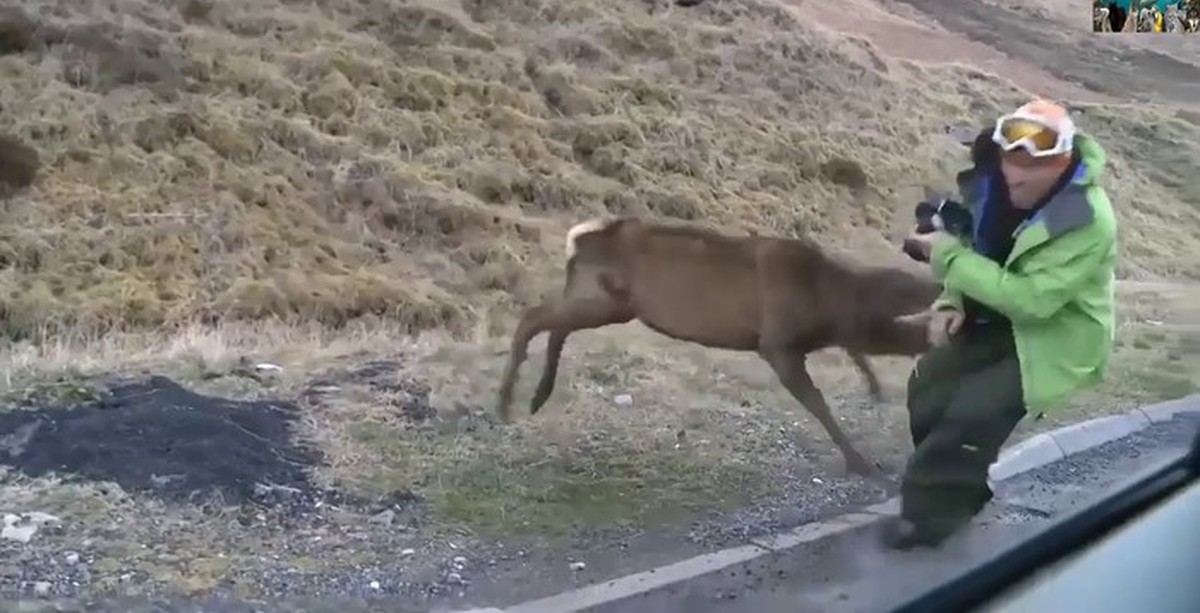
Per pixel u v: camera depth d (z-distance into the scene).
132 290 7.43
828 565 4.38
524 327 6.61
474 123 10.16
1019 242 4.83
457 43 10.99
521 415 6.04
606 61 10.46
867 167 7.79
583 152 9.66
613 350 6.74
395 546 4.52
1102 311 5.01
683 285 6.09
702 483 5.20
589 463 5.34
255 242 8.48
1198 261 7.86
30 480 4.75
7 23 9.61
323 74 10.34
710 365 6.44
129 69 9.77
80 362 6.25
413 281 8.30
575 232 6.70
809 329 5.84
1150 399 6.23
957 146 7.62
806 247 6.00
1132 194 7.98
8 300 6.95
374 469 5.24
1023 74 8.63
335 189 9.31
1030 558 4.50
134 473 4.88
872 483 5.33
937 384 5.20
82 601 3.87
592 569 4.36
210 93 9.95
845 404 5.89
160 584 4.04
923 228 5.18
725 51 9.68
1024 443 5.59
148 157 9.01
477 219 8.99
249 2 10.77
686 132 9.11
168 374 6.18
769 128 8.71
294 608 3.96
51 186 8.49
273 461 5.21
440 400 6.14
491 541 4.61
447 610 3.97
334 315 7.71
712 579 4.28
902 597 4.18
